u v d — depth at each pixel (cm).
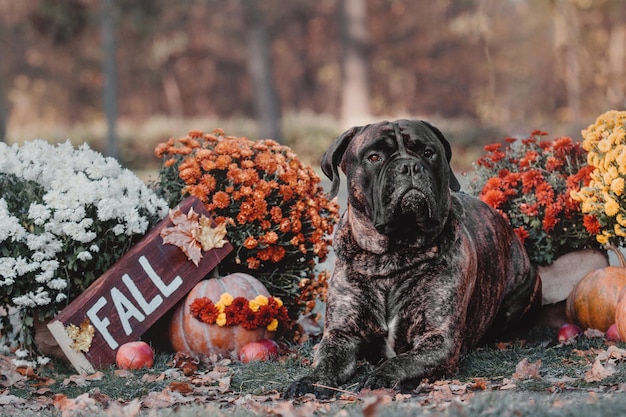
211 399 544
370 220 572
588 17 3066
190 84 5481
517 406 439
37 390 591
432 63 4744
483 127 3152
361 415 434
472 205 666
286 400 521
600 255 751
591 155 715
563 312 745
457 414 430
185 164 709
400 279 579
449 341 570
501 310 681
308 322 775
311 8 4853
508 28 4134
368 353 604
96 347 640
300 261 736
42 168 688
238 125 3741
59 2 3362
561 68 3409
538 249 746
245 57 5203
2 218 640
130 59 4731
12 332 675
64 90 4847
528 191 752
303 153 3347
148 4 3600
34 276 652
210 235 672
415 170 548
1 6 3778
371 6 4694
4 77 3956
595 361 563
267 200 718
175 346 670
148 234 679
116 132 3091
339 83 5172
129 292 651
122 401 550
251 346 651
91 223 654
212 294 662
